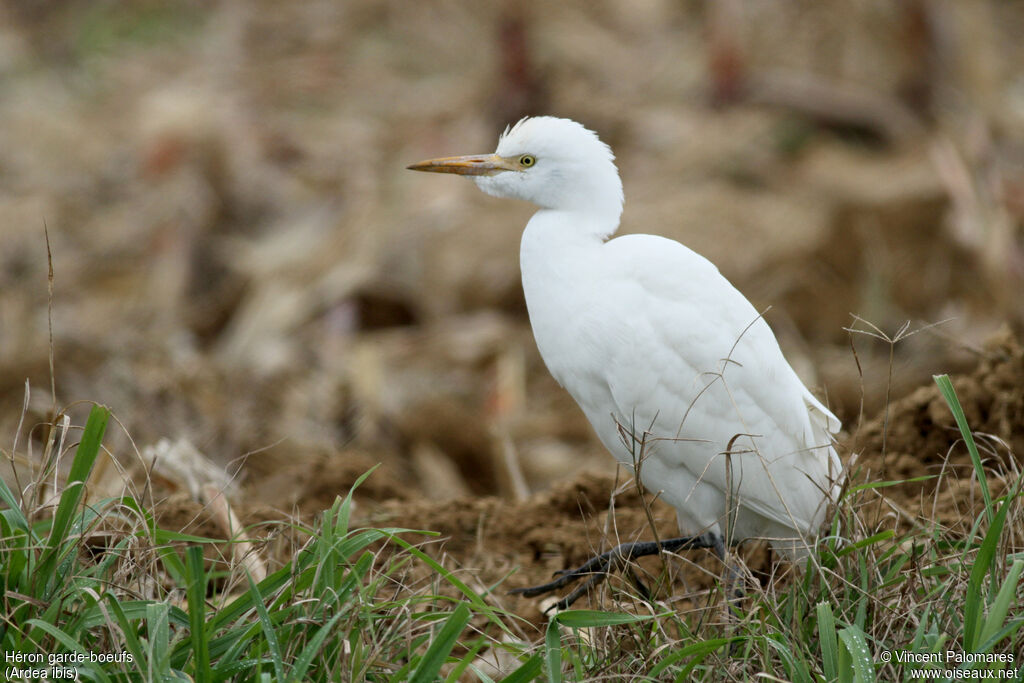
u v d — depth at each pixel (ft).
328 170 59.77
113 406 37.47
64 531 17.11
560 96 63.93
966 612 16.98
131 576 18.71
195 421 37.32
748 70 65.57
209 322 50.49
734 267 49.57
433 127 61.93
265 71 69.26
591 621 17.57
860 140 62.75
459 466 39.22
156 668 15.76
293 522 20.56
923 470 25.94
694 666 17.38
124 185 59.67
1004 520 18.13
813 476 22.67
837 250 49.37
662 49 69.67
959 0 64.80
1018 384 25.96
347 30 73.41
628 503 27.71
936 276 47.44
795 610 18.88
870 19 67.41
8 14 76.33
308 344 45.78
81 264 53.26
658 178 57.77
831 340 46.78
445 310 49.16
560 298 22.57
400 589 19.54
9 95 68.28
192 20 76.18
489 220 51.93
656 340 21.76
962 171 47.91
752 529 23.52
